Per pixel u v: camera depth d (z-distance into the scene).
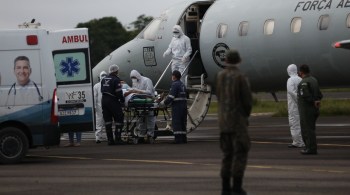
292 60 51.53
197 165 33.09
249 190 25.47
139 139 46.53
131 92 46.25
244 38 53.50
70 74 43.97
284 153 37.97
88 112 44.12
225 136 23.58
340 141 45.69
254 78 54.81
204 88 52.81
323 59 50.09
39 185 27.66
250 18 53.34
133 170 31.67
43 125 35.44
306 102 36.66
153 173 30.47
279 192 25.03
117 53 59.81
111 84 45.34
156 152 39.81
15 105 35.12
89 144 47.50
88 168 32.81
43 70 35.34
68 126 44.00
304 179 27.91
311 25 50.09
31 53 35.28
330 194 24.52
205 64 56.00
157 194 25.08
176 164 33.66
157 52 57.81
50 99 35.47
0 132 34.84
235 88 23.34
